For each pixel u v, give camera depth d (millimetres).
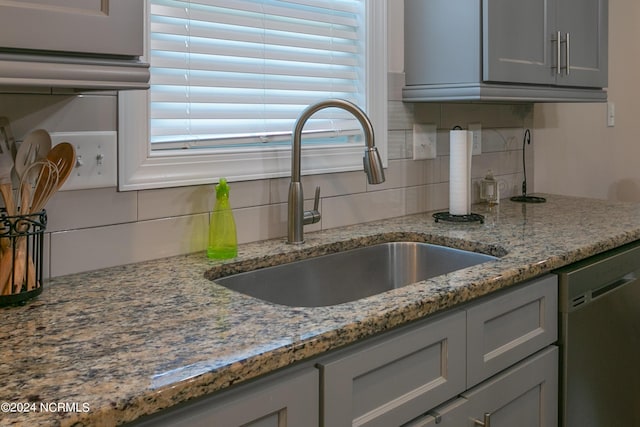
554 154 2641
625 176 3098
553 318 1423
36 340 840
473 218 1841
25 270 1027
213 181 1440
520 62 1824
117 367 746
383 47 1848
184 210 1400
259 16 1553
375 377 988
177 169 1372
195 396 726
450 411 1131
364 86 1818
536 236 1604
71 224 1209
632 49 3078
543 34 1909
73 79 907
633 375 1752
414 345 1045
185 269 1272
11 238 1000
